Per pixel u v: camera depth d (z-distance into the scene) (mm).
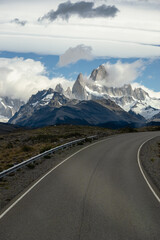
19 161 19453
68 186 12172
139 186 12523
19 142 40562
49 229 7223
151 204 9734
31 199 10086
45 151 22312
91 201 9867
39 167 17672
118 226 7512
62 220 7891
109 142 34188
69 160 20203
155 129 68875
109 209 9000
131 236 6875
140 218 8211
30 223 7648
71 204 9469
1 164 18797
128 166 18094
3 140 45438
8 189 11844
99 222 7781
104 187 12062
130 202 9891
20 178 14258
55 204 9461
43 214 8414
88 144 31891
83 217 8172
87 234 6930
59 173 15289
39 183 12797
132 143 33312
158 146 30844
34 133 58500
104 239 6660
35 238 6668
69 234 6914
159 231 7250
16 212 8617
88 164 18406
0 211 8766
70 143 28984
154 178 14789
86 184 12586
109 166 17797
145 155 24109
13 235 6840
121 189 11805
